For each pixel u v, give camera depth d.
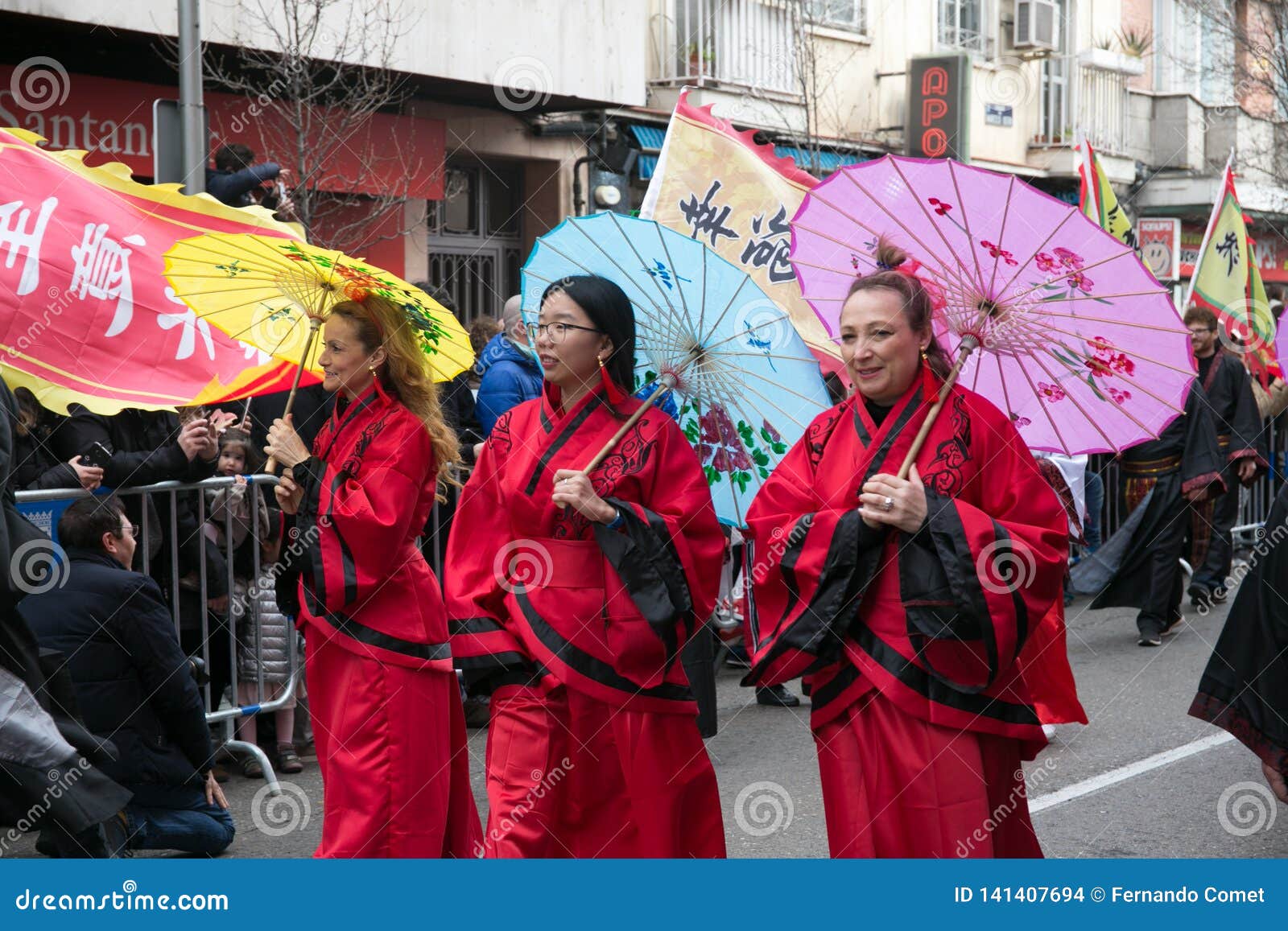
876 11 16.66
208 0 9.39
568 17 12.19
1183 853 5.12
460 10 11.30
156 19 9.25
